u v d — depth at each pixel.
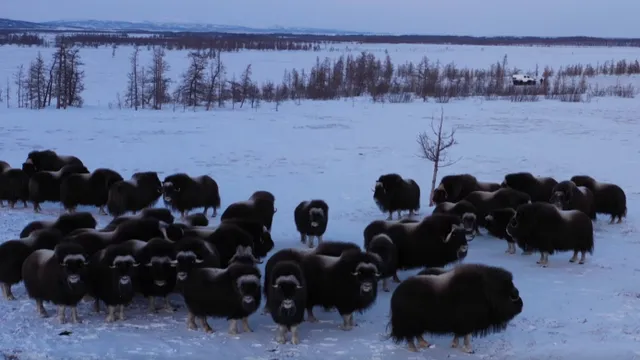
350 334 10.62
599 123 45.69
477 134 39.59
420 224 13.19
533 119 48.06
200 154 30.89
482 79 86.12
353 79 81.88
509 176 19.31
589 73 100.38
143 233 12.62
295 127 42.16
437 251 12.98
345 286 10.56
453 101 64.44
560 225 14.44
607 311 11.77
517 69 107.69
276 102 58.44
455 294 9.58
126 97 64.31
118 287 10.62
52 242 11.99
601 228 18.67
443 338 10.48
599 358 9.70
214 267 11.43
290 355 9.68
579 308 11.93
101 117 45.81
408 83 83.94
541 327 10.95
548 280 13.59
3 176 19.31
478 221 17.27
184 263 10.39
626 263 15.02
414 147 34.16
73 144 32.81
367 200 22.22
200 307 10.34
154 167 27.41
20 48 133.50
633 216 20.28
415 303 9.66
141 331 10.49
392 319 9.98
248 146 33.72
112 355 9.49
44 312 11.09
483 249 16.12
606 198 19.02
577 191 17.88
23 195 19.47
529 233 14.58
